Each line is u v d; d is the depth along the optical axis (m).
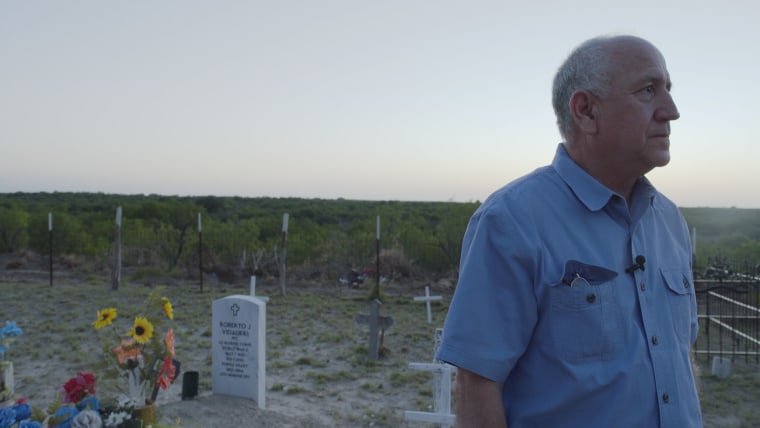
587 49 1.99
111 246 23.92
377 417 7.81
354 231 26.94
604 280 1.87
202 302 15.40
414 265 20.95
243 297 7.94
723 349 11.46
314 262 21.05
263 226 26.92
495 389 1.87
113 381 8.50
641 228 2.02
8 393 6.08
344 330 12.65
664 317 1.96
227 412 7.29
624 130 1.91
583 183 1.96
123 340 6.03
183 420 6.95
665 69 1.97
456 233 20.45
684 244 2.25
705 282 12.45
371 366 10.24
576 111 1.98
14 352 10.61
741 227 44.12
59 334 12.07
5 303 14.76
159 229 24.42
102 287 17.41
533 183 2.00
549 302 1.86
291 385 9.10
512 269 1.87
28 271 20.98
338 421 7.63
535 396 1.89
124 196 71.00
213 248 21.75
